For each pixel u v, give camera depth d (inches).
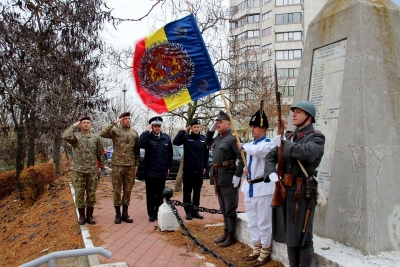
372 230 152.7
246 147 177.2
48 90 409.1
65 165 936.9
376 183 157.5
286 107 839.1
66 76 442.6
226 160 209.0
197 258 192.5
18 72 390.0
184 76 223.9
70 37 449.1
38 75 406.0
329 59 184.9
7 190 618.8
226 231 218.4
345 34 175.9
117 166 264.5
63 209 343.9
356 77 167.0
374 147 160.2
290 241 139.7
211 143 236.4
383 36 173.2
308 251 142.1
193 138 285.3
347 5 178.2
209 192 438.0
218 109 498.9
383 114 165.5
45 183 512.4
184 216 293.9
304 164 140.6
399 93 171.2
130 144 267.3
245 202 187.9
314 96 192.1
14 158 605.0
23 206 478.3
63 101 424.5
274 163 151.1
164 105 226.7
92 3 417.7
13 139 589.9
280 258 174.2
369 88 164.6
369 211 153.9
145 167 276.2
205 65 220.5
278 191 145.6
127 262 185.2
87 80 466.9
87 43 473.1
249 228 188.5
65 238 248.7
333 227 168.4
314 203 142.5
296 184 140.6
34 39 411.5
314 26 197.9
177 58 225.0
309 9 1663.4
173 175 608.1
